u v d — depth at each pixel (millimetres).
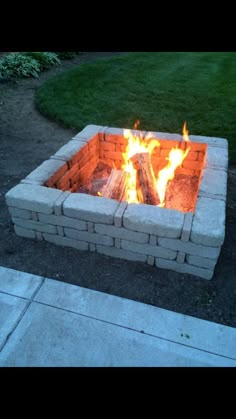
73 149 3342
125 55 10602
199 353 1934
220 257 2686
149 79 8070
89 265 2562
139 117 5965
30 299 2258
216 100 6629
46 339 2004
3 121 5855
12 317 2135
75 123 5699
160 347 1962
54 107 6281
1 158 4551
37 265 2559
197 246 2219
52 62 9102
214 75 8398
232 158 4508
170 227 2182
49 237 2750
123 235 2416
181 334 2037
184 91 7191
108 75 8336
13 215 2686
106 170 4059
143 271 2502
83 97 6852
